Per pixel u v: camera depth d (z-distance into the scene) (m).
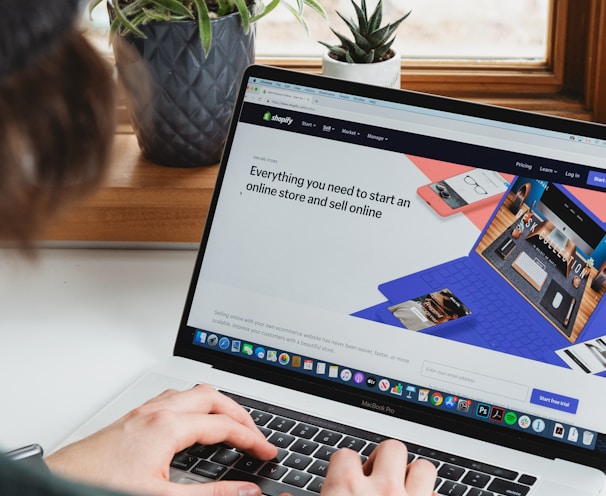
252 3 1.08
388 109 0.87
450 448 0.80
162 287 1.06
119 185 1.08
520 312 0.81
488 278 0.83
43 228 0.36
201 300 0.91
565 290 0.80
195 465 0.77
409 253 0.85
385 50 1.08
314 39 1.28
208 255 0.91
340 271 0.87
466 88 1.27
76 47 0.34
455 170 0.85
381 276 0.86
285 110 0.90
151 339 0.97
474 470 0.78
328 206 0.88
